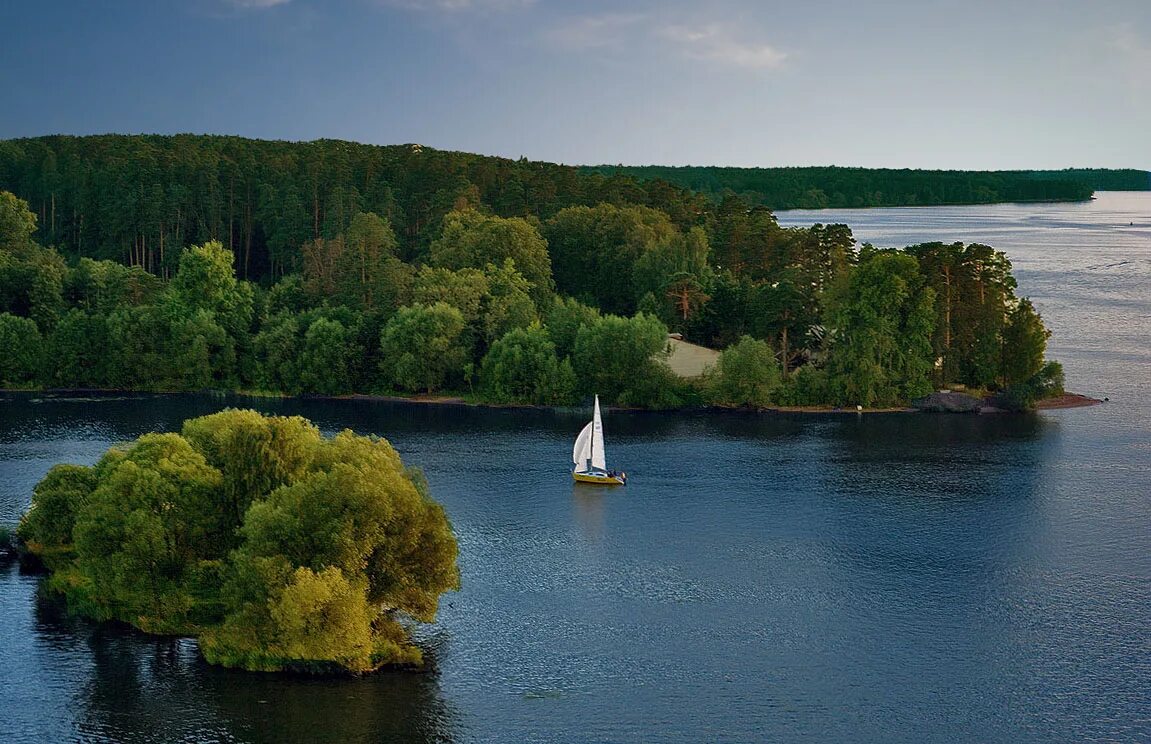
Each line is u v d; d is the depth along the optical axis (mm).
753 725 77438
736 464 149125
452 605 98375
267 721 76938
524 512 126188
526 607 98000
